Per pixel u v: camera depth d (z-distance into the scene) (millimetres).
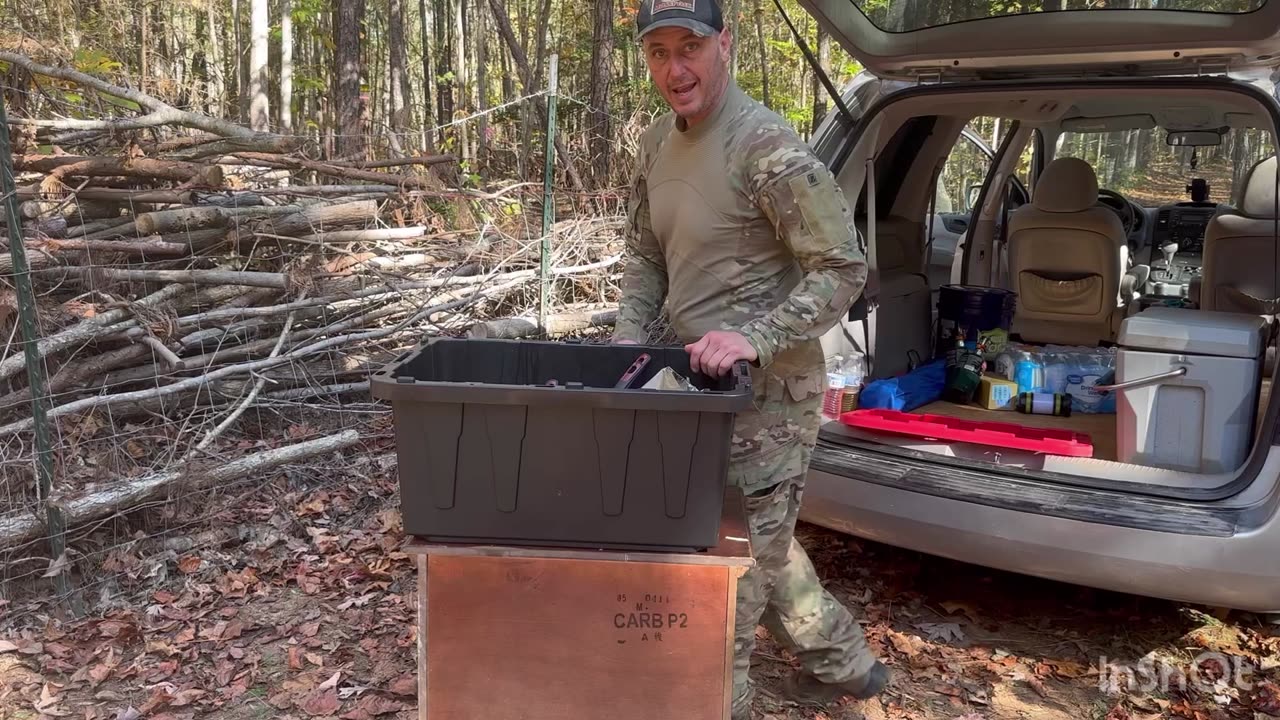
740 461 2127
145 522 3557
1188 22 2635
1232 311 3910
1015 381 4047
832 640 2428
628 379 1918
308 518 3828
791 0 15281
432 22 25391
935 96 3252
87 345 4043
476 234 5980
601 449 1658
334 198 5223
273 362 4375
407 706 2678
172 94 7082
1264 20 2531
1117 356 2957
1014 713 2652
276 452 3920
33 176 4164
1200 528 2510
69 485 3334
